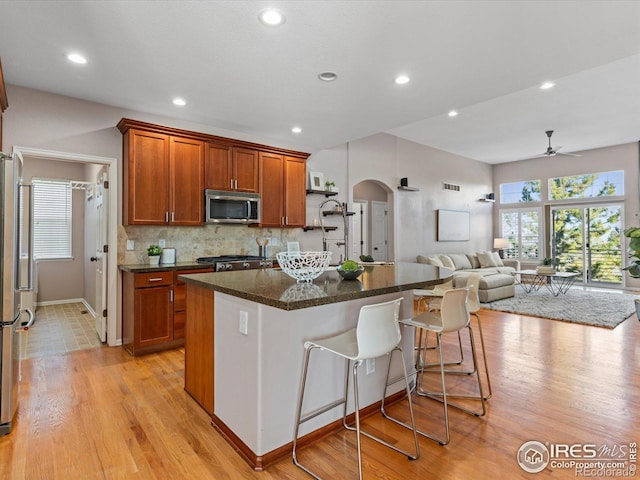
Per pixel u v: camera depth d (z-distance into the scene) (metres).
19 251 2.32
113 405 2.51
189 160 4.12
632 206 7.70
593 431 2.18
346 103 3.73
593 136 7.08
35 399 2.59
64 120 3.58
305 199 5.35
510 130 6.62
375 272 2.84
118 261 3.91
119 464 1.87
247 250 4.96
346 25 2.34
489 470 1.82
